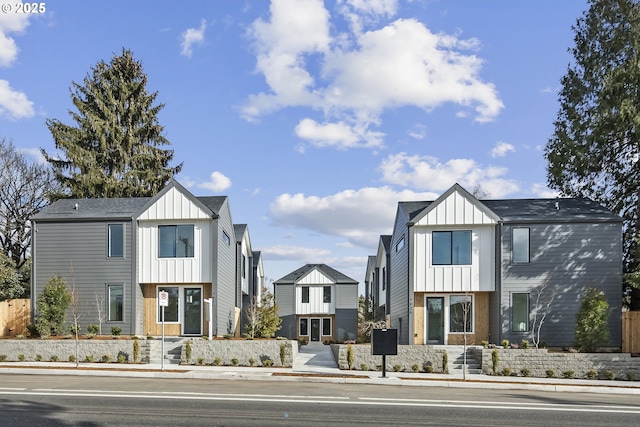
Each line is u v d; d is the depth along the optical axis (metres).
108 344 21.34
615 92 24.34
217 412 10.88
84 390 13.68
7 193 38.56
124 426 9.49
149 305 25.98
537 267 24.03
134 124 40.69
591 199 28.22
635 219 28.47
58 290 23.98
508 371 19.41
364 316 40.09
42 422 9.70
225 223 27.77
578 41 27.97
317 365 21.34
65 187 38.69
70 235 25.78
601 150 27.42
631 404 13.42
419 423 10.27
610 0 25.77
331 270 49.34
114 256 25.59
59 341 21.48
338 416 10.75
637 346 20.86
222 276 26.80
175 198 25.67
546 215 24.72
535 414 11.55
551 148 28.86
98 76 40.00
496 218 24.44
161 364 19.70
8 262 32.94
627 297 30.22
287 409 11.39
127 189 39.06
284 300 46.78
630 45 24.72
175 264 25.47
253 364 20.61
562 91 28.75
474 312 25.05
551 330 23.62
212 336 24.27
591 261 23.95
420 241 25.02
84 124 38.88
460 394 14.72
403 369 19.98
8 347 21.56
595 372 19.05
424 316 25.22
